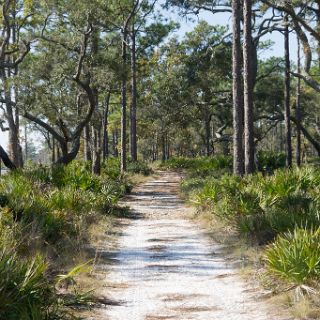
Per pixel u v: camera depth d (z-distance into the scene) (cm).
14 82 2752
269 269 848
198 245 1291
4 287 597
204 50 4588
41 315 608
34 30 3030
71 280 801
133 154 4547
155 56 4688
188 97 5138
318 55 2886
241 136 2178
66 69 2773
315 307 711
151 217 1869
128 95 5225
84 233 1312
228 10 3444
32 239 1036
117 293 859
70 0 2619
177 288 891
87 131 3338
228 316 721
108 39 3919
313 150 8700
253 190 1519
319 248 793
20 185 1417
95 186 2006
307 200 1355
